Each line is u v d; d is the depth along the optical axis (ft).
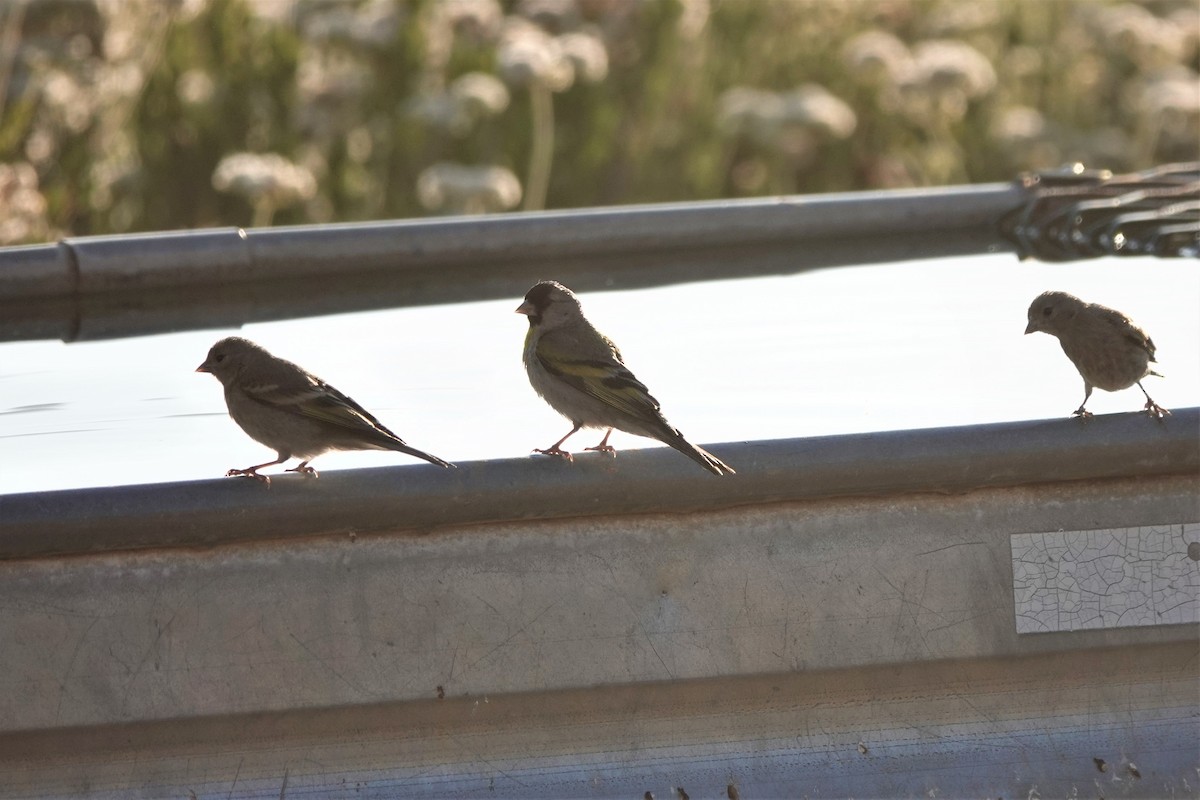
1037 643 27.35
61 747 25.59
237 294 46.83
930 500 26.94
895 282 48.34
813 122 73.61
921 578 26.99
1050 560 27.27
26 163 61.46
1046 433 26.84
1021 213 52.42
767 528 26.73
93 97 62.13
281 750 26.04
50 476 31.91
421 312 46.78
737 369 39.19
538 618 26.35
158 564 25.54
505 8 82.12
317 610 25.90
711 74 82.12
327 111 68.80
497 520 26.07
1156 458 26.99
